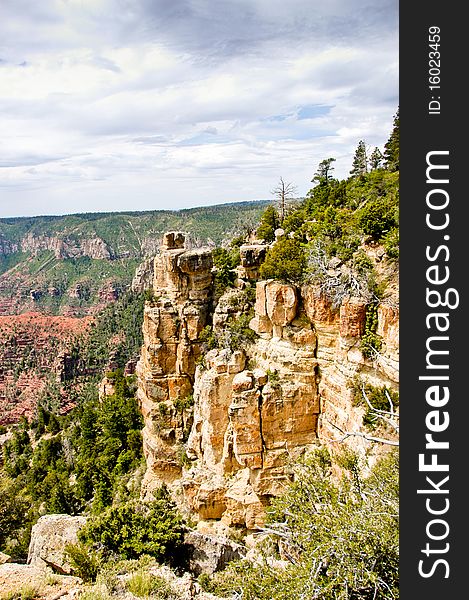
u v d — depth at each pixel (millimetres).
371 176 82688
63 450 114125
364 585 20531
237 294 64562
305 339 49062
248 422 48844
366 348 41625
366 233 48000
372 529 21250
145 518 37781
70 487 83938
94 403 142875
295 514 26984
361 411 40219
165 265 70750
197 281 68688
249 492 50156
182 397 69000
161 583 26453
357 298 43062
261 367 52438
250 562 27156
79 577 27875
